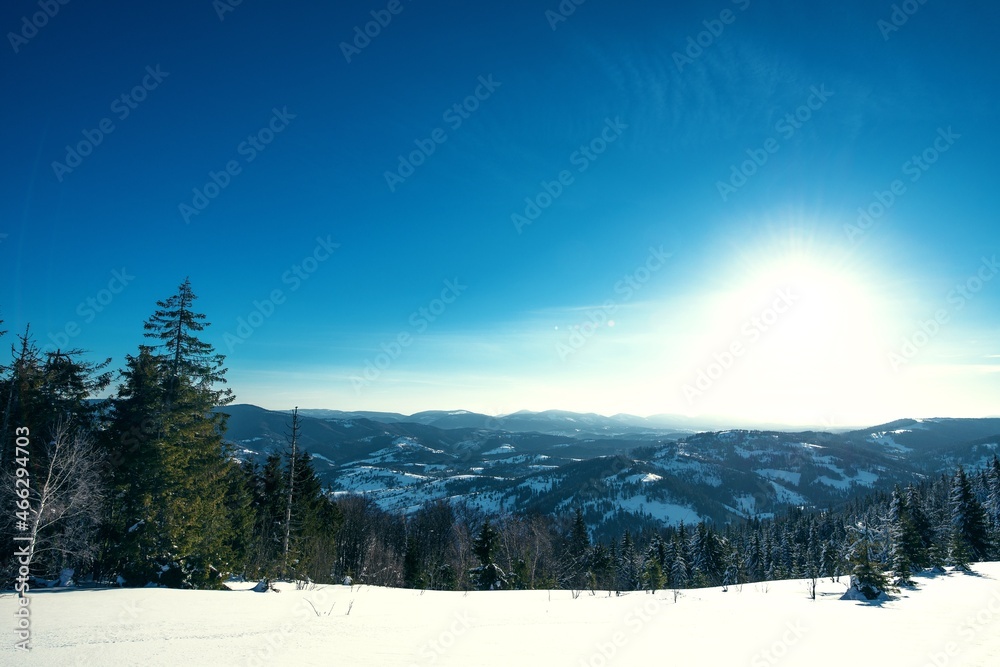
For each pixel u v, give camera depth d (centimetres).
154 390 2352
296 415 2866
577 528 6091
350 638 1146
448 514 8356
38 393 2311
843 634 1262
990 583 2514
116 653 930
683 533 7262
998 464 5309
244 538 3141
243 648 1009
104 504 2178
